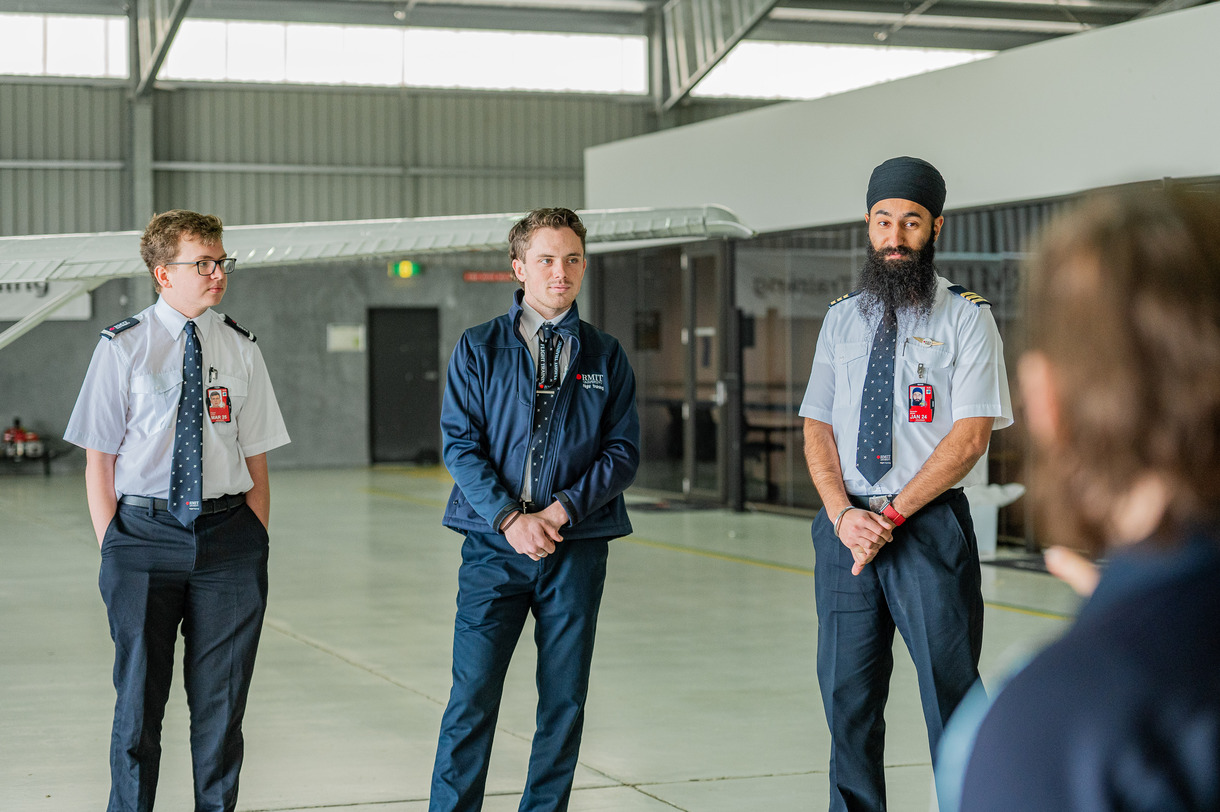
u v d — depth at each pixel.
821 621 2.77
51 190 15.73
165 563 2.78
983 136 8.42
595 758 3.95
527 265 2.90
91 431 2.76
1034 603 6.59
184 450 2.79
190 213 2.84
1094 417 0.67
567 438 2.84
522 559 2.80
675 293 12.09
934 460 2.62
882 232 2.75
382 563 8.34
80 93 15.78
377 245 3.96
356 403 17.05
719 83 17.34
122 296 15.97
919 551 2.63
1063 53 7.81
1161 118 7.22
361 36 16.62
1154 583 0.65
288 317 16.75
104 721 4.39
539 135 17.23
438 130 16.94
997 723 0.65
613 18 17.17
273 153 16.45
